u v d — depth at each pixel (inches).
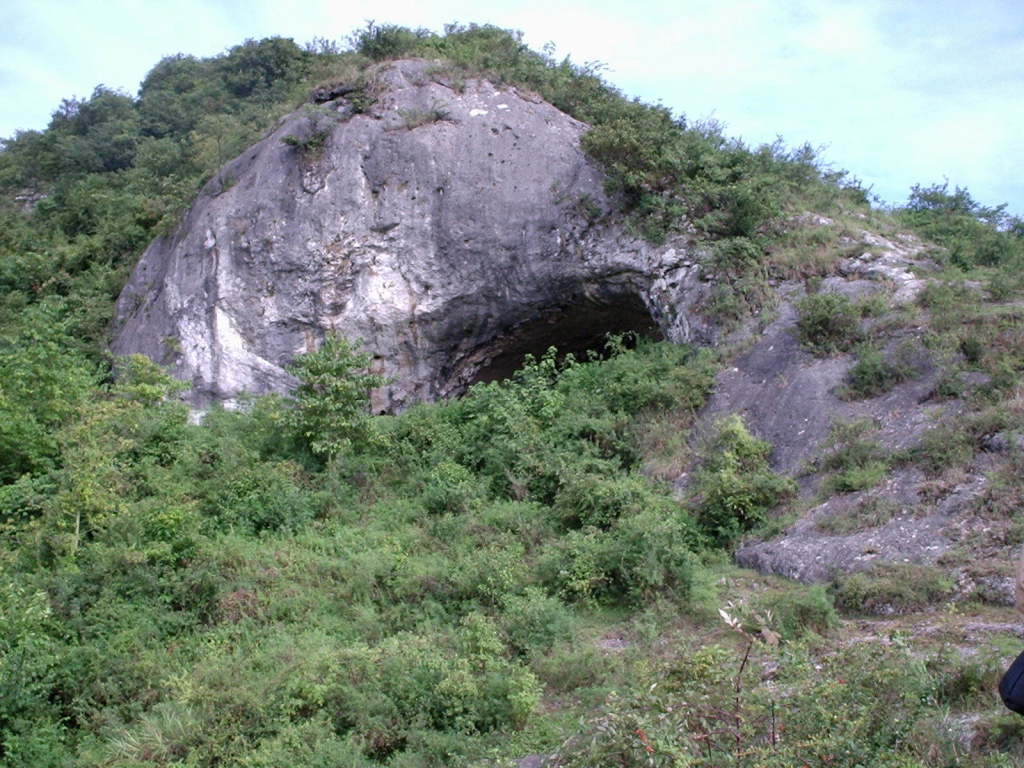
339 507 476.4
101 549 376.5
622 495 435.8
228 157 868.0
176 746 269.7
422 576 378.3
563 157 700.7
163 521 398.9
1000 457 376.8
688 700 192.5
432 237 696.4
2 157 1470.2
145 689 311.6
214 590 367.9
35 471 472.4
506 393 565.9
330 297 697.6
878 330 499.5
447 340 711.7
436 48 823.1
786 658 232.5
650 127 682.8
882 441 424.5
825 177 732.7
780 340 530.9
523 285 685.3
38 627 321.7
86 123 1514.5
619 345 631.2
